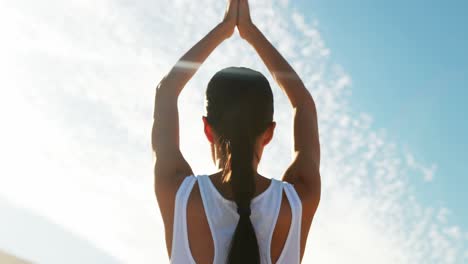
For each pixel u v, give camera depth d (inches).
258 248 60.3
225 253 62.2
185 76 73.9
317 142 72.0
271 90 66.6
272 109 66.2
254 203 64.5
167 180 65.8
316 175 68.7
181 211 63.9
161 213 65.9
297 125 72.6
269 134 66.7
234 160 63.2
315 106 74.8
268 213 64.3
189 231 63.6
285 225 64.6
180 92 73.2
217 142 65.7
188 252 63.2
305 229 66.5
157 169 67.1
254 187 62.6
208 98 66.2
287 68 76.3
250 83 65.2
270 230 63.9
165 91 72.5
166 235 65.2
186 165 67.8
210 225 63.2
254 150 64.7
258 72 67.1
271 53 77.5
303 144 71.2
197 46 76.1
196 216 63.7
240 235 60.3
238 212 61.8
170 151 68.2
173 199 64.6
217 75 66.5
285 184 66.7
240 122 64.4
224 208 63.5
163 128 70.1
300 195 66.2
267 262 63.1
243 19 79.0
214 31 78.0
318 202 67.6
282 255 64.1
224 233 62.8
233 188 62.4
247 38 78.6
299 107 73.7
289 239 64.6
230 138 64.2
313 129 72.4
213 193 64.2
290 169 69.6
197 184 64.9
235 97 64.6
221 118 65.0
